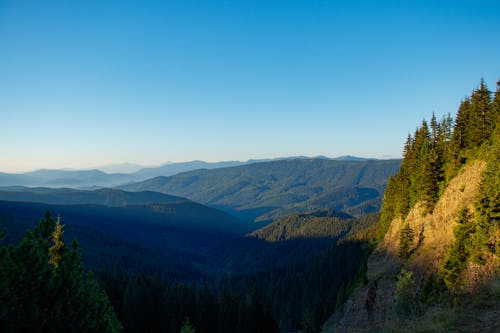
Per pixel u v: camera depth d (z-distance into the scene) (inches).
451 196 1765.5
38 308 454.3
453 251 1187.3
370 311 1679.4
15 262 452.4
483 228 1101.1
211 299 2945.4
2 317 419.5
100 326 577.3
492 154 1498.5
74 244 563.8
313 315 3093.0
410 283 1304.1
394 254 2085.4
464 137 2041.1
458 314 700.7
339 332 1792.6
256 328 2728.8
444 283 1169.4
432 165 2052.2
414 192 2319.1
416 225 1998.0
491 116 1924.2
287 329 3912.4
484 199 1141.1
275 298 4586.6
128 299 2346.2
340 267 4168.3
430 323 708.7
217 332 2755.9
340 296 2596.0
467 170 1752.0
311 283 4480.8
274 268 6737.2
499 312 652.1
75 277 534.3
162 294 2706.7
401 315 1251.2
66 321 499.8
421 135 2918.3
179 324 2517.2
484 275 1008.9
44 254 496.1
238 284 6515.8
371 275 2166.6
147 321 2401.6
